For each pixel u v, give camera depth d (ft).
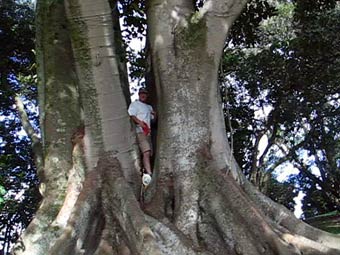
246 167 74.33
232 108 65.46
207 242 21.24
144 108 25.90
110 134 23.38
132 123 24.49
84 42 23.03
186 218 21.67
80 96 24.16
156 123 26.27
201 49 23.29
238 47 60.03
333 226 46.03
